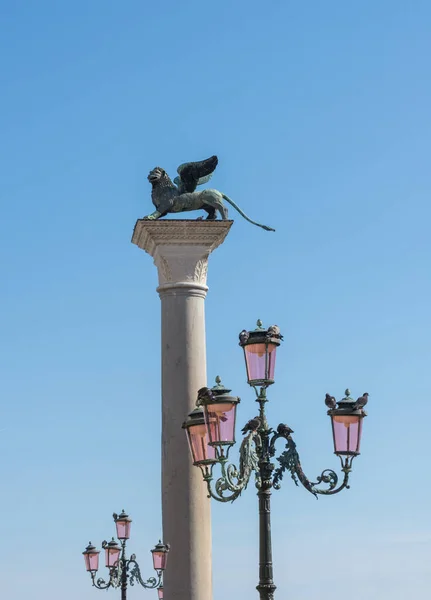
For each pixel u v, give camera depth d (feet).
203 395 51.21
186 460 68.54
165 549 67.87
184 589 67.15
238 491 51.37
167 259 70.54
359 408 52.90
